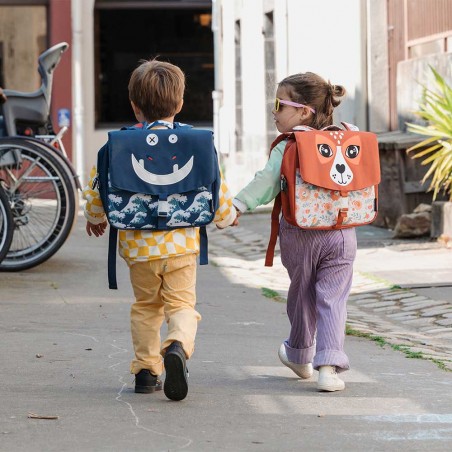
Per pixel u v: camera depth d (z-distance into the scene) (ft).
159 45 108.58
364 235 62.28
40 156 48.11
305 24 82.69
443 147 59.31
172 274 24.99
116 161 24.41
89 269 50.01
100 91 106.63
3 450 20.68
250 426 22.77
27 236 49.14
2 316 37.35
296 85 26.89
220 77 101.96
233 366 29.68
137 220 24.57
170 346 24.09
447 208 57.06
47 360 29.99
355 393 26.25
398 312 40.91
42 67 51.11
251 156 92.94
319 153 25.80
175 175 24.52
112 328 35.42
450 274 47.98
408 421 23.36
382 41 71.72
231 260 56.75
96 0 106.22
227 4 101.45
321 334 26.30
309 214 25.91
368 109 73.10
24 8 101.96
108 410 24.09
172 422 23.02
